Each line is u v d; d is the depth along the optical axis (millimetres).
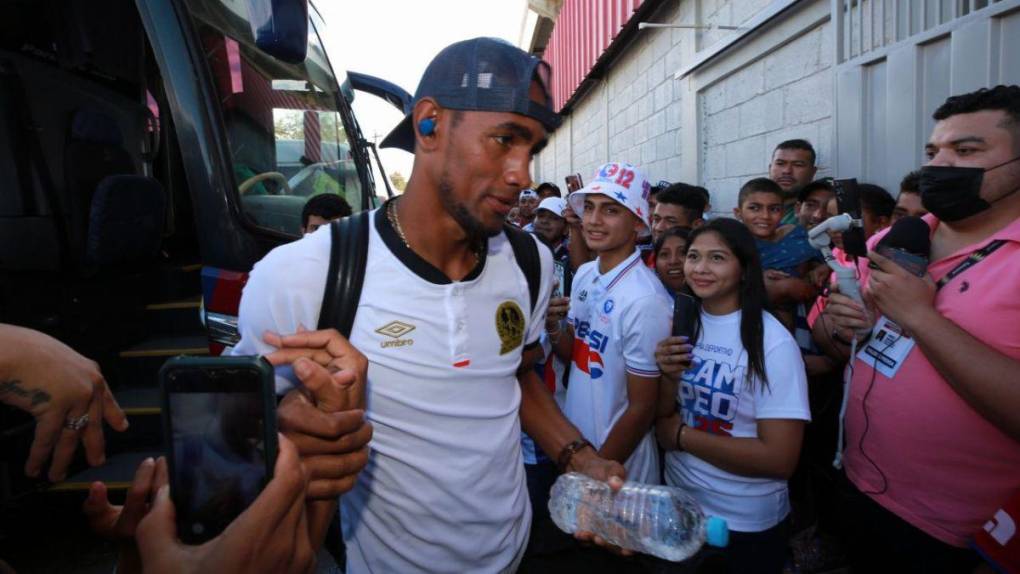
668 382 2023
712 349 1941
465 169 937
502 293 1139
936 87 2568
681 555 1340
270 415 606
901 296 1516
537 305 1271
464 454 1083
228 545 569
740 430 1875
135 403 2746
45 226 2572
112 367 2904
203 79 2445
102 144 2971
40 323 2529
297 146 3385
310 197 3424
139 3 2461
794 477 2520
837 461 1896
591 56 8875
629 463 2186
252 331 1011
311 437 744
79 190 2754
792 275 2713
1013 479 1486
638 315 2018
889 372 1686
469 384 1072
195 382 608
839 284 1796
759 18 3984
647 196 2221
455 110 934
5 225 2424
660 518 1413
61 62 2910
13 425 2350
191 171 2414
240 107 2830
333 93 4051
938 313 1491
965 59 2361
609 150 8953
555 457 1433
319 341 787
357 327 1004
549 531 1407
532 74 906
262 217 2818
